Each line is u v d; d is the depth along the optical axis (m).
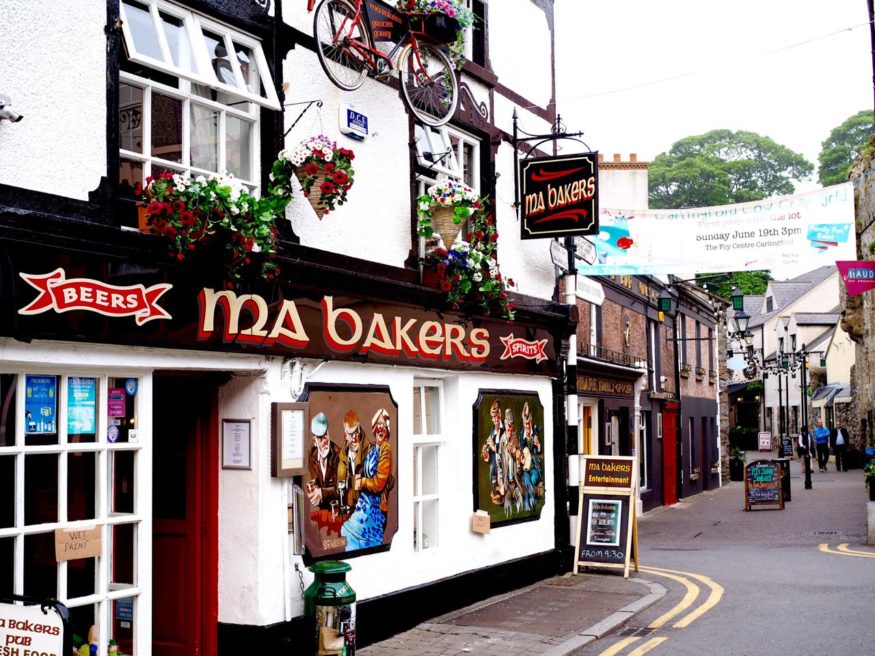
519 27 13.34
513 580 11.77
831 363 52.25
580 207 12.09
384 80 9.76
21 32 6.04
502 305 11.19
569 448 13.43
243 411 8.00
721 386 37.59
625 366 21.14
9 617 4.82
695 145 77.69
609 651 8.48
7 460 6.14
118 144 6.73
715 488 34.22
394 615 9.30
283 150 8.11
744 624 9.37
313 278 8.41
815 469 41.22
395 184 9.96
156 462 8.23
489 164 12.12
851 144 78.69
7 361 5.98
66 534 6.39
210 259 7.19
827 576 12.30
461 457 10.97
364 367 9.32
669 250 15.28
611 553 12.74
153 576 8.16
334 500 8.69
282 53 8.45
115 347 6.65
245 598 7.86
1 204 5.84
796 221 14.88
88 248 6.30
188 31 7.62
